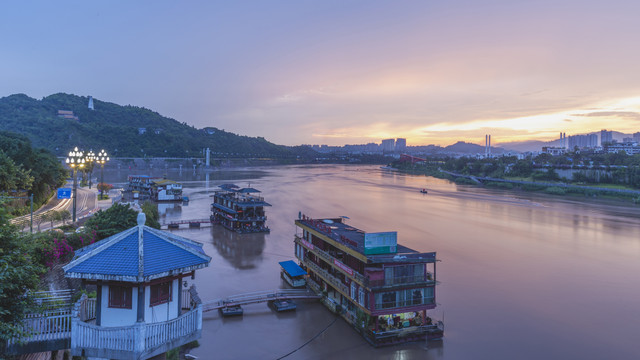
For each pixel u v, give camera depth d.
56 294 39.19
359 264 57.47
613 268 88.69
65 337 24.73
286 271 74.31
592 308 67.38
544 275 83.44
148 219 90.25
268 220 136.50
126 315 24.05
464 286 76.38
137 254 24.39
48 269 43.69
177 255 25.55
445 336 57.31
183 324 24.55
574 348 54.88
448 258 94.69
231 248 99.56
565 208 175.75
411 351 53.22
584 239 115.56
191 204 168.50
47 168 118.56
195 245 28.95
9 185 82.75
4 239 24.94
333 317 62.44
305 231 76.81
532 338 57.28
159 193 169.25
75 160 79.31
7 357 23.97
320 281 72.19
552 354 53.34
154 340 23.08
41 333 24.70
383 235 56.00
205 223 127.31
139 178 193.00
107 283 24.00
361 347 53.91
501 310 66.06
